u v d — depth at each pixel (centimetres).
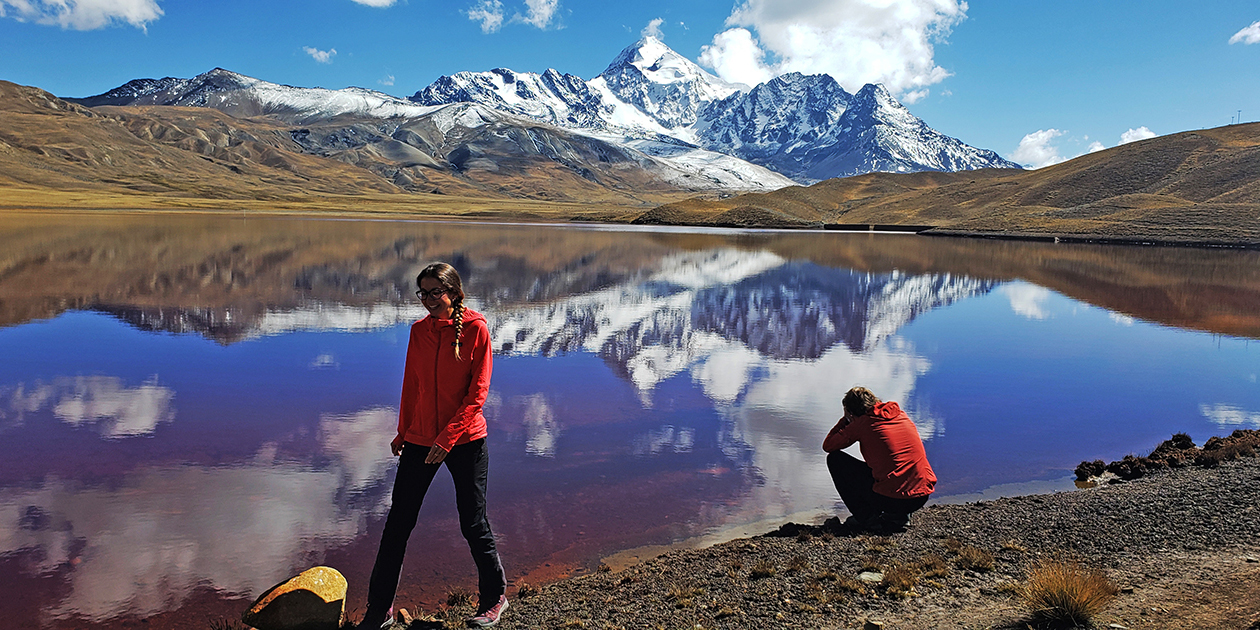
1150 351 1638
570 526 658
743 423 1009
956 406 1137
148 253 3769
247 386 1186
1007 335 1842
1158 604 438
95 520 652
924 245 7075
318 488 740
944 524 633
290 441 896
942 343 1714
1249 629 387
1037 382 1309
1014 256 5412
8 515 661
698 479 786
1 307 1980
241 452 853
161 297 2220
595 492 743
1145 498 677
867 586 500
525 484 763
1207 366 1474
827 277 3422
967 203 13775
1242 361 1530
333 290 2477
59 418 989
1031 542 582
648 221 14050
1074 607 416
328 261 3612
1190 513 631
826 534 614
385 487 745
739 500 726
